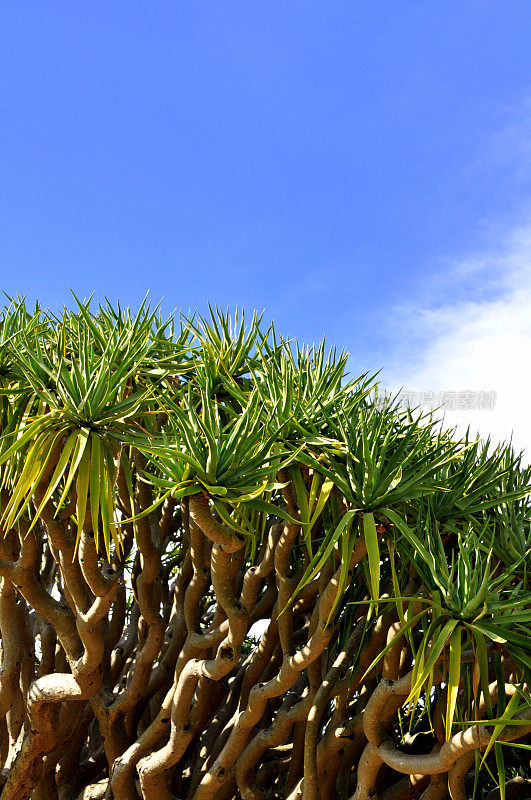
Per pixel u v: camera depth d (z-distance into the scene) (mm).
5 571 3270
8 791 3787
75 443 2932
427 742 3898
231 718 4195
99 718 3863
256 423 2762
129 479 3191
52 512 3172
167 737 3986
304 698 3570
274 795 3982
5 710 3854
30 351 3178
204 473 2566
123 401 3170
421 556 3025
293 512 3172
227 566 2957
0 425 3441
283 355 3506
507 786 3768
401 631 2766
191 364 3750
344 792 3660
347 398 3736
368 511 3061
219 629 3295
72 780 4367
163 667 4105
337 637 3631
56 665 4398
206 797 3539
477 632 2777
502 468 3939
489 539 3475
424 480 3215
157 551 3672
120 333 3557
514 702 2617
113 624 4316
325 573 3277
